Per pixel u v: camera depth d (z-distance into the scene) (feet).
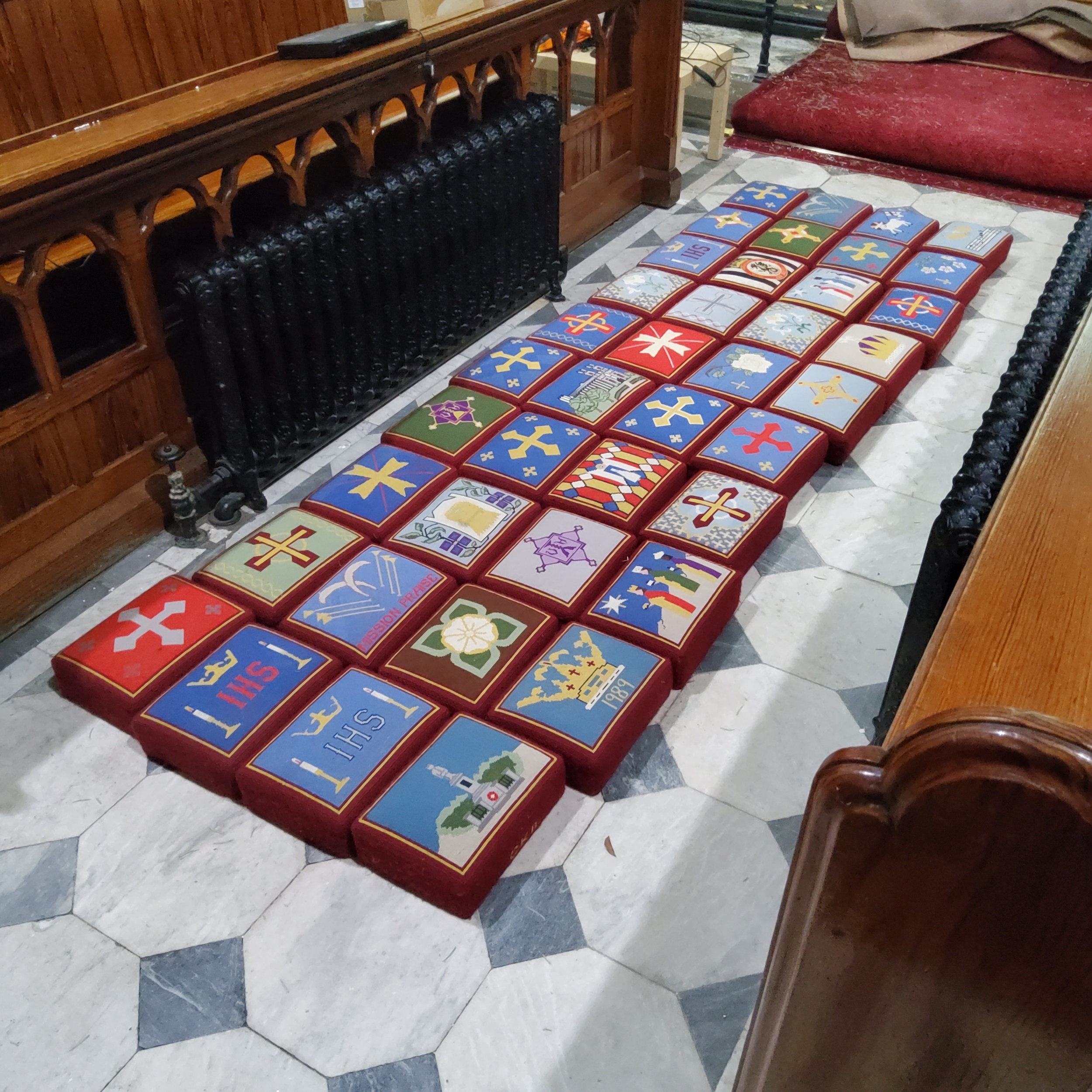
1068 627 2.97
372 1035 5.75
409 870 6.27
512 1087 5.54
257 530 8.68
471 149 10.47
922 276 12.48
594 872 6.59
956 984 2.88
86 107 8.88
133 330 8.61
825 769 2.72
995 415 6.89
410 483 9.19
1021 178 15.89
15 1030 5.80
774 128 17.80
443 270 10.84
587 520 8.72
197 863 6.64
